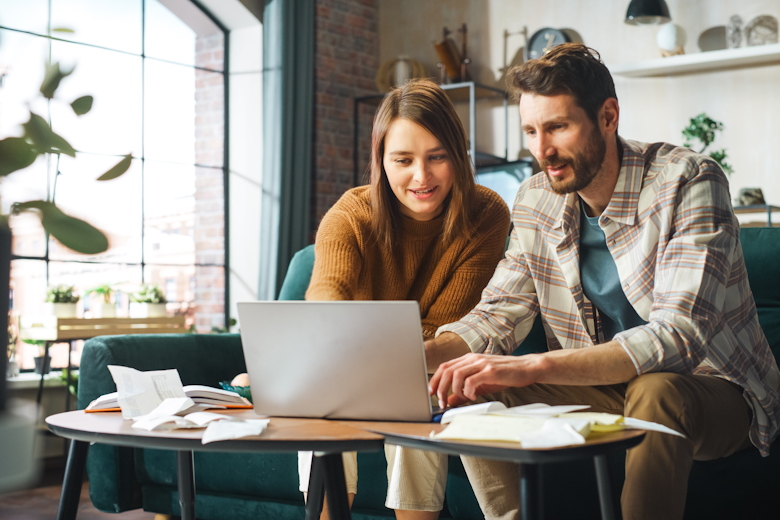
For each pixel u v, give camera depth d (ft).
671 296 4.40
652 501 3.82
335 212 5.93
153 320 13.20
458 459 5.89
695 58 15.71
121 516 9.14
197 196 16.17
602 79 4.75
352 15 18.85
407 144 5.40
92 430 3.59
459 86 17.42
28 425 1.16
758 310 6.41
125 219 14.60
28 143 1.11
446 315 5.73
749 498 5.42
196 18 16.26
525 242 5.54
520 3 18.17
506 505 4.63
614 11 17.15
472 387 3.81
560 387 5.26
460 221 5.69
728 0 16.02
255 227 16.47
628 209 4.95
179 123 15.76
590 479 5.67
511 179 17.02
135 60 14.96
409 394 3.70
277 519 6.97
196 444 3.28
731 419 4.49
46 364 12.33
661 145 5.08
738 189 15.97
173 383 4.47
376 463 6.34
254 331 3.88
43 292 13.35
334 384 3.80
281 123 16.11
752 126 15.88
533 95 4.74
